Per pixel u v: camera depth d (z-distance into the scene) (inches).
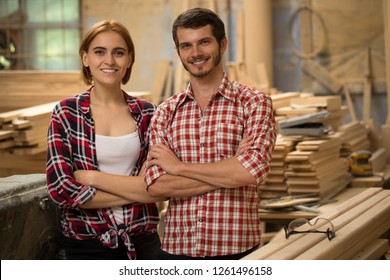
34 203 123.0
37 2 396.5
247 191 110.7
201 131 110.9
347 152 215.0
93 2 391.2
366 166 210.8
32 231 122.3
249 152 107.6
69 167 116.9
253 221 111.4
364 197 152.4
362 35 358.6
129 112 123.3
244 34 364.2
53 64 396.5
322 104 227.0
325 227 123.6
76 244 120.3
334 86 362.6
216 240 108.0
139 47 388.2
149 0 385.1
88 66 122.3
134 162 122.0
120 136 120.2
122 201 117.5
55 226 129.6
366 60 356.5
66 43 394.9
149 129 122.3
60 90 250.5
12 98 253.9
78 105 119.3
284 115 227.8
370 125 267.4
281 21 372.8
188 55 109.3
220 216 108.2
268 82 342.0
